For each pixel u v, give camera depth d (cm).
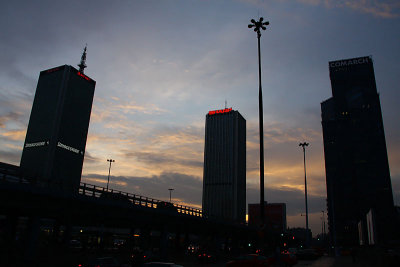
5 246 3816
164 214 5569
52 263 3553
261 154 2486
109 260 2297
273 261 4209
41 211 3803
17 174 3369
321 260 5894
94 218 4925
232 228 8319
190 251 7556
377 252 3775
